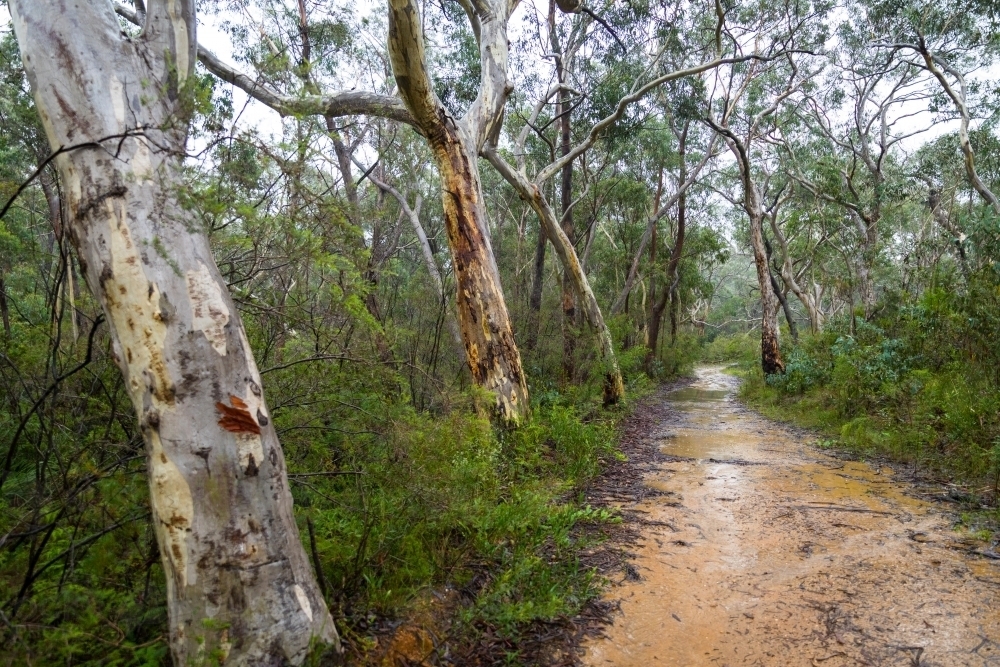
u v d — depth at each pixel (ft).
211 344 7.89
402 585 11.93
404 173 42.14
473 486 15.69
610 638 11.57
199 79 8.75
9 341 12.52
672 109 55.52
